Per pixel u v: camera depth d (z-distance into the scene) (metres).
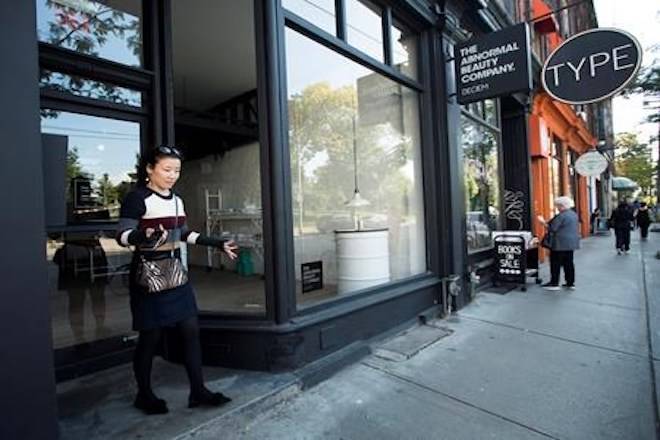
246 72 6.96
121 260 5.30
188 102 8.32
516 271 7.14
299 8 4.20
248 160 6.25
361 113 5.42
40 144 2.08
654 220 35.28
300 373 3.50
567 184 15.48
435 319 5.41
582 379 3.58
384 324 4.66
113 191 3.95
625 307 5.90
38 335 2.04
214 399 2.94
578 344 4.43
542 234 10.39
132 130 3.99
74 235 4.11
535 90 10.24
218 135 7.45
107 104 3.76
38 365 2.04
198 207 7.98
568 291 7.03
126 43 4.03
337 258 4.98
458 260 5.94
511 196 9.94
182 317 2.83
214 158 7.54
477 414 3.04
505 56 5.43
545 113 11.59
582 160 14.78
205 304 4.46
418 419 2.98
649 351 4.20
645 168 38.41
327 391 3.40
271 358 3.54
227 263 6.28
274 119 3.61
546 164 11.27
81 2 3.84
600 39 6.20
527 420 2.95
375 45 5.20
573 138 16.70
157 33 4.00
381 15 5.27
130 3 4.04
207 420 2.77
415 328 5.02
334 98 5.00
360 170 5.48
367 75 5.29
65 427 2.70
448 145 5.89
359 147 5.45
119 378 3.48
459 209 6.06
